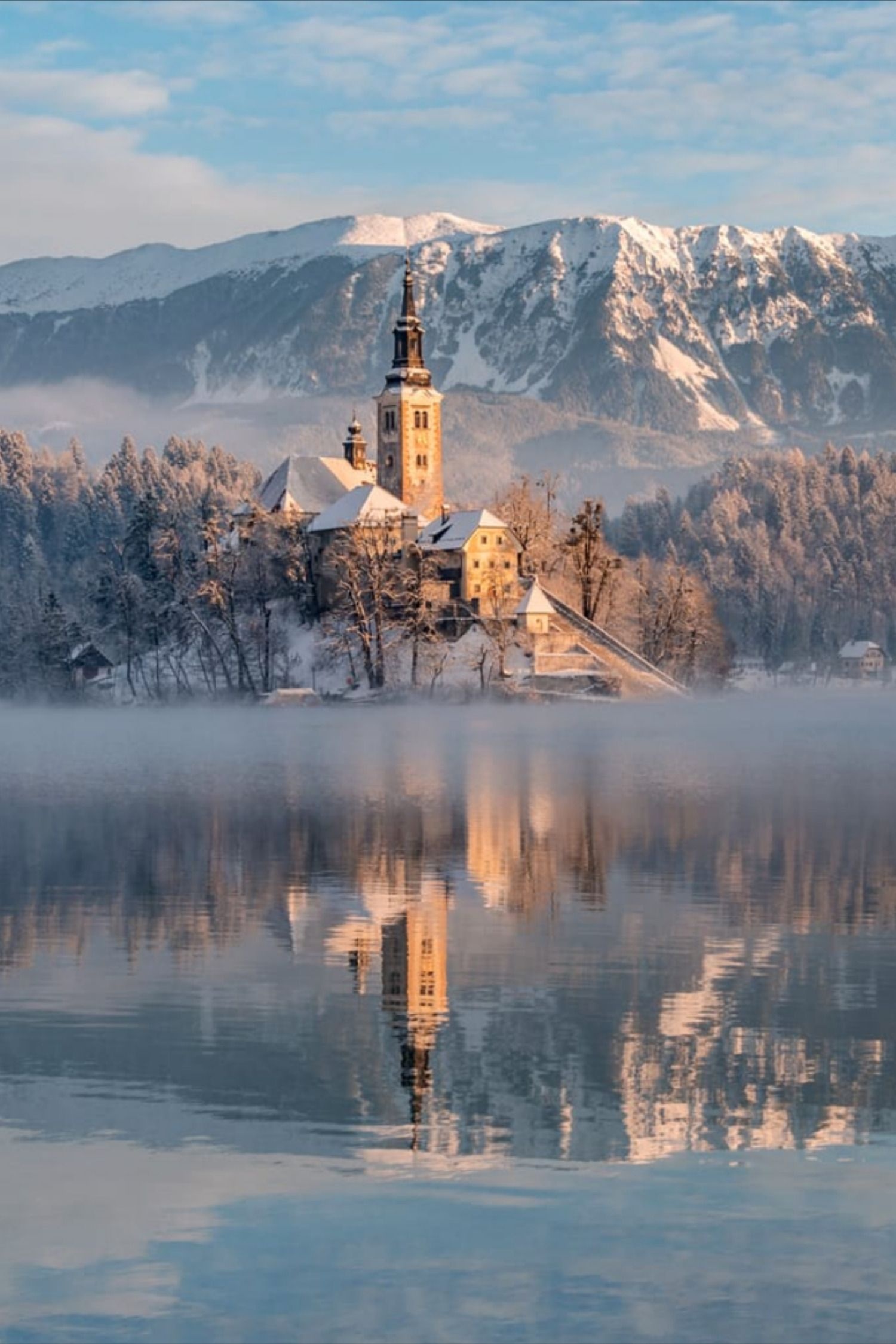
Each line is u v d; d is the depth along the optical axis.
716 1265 53.28
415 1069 71.56
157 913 108.31
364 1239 54.84
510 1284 52.06
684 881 120.94
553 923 104.00
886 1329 49.75
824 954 94.12
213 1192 58.31
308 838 146.88
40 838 146.62
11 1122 64.69
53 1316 50.28
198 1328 49.84
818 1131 64.19
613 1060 73.00
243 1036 76.56
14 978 88.38
